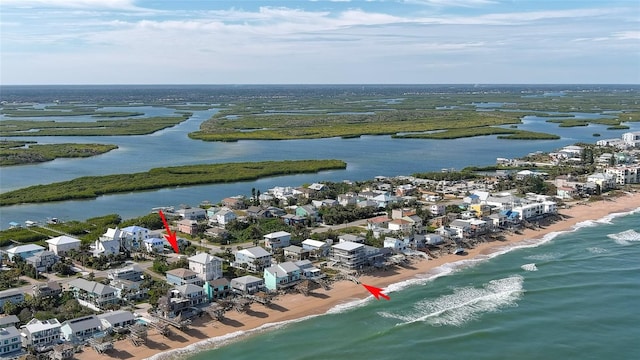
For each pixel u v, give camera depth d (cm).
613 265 16100
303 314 12888
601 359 10981
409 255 16700
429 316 12781
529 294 14038
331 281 14800
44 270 15650
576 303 13462
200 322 12356
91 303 13262
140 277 14700
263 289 13988
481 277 15262
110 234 17450
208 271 14375
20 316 12325
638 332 12019
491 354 11169
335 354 11138
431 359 10988
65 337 11481
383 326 12325
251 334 11912
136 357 10869
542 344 11550
